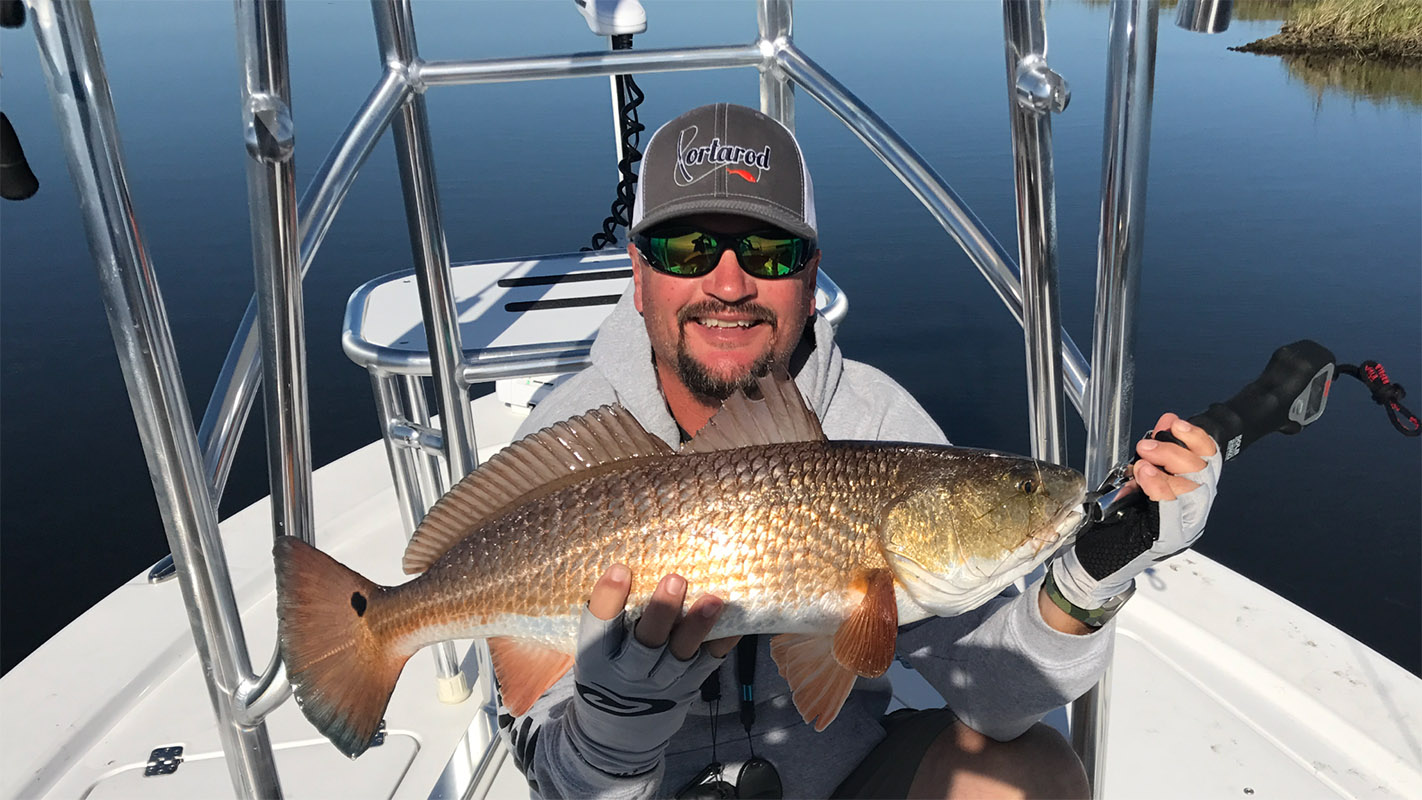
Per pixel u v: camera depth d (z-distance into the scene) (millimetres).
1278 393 628
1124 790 1004
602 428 682
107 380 2725
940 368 2760
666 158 853
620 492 661
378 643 669
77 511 2320
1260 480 2344
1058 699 808
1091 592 736
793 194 855
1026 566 700
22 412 2607
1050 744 893
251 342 681
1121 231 649
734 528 655
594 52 1004
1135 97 622
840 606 673
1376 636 1866
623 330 956
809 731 877
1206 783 1011
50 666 1160
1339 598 1969
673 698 682
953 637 884
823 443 681
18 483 2404
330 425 2672
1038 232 709
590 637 640
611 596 629
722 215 848
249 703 637
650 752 712
